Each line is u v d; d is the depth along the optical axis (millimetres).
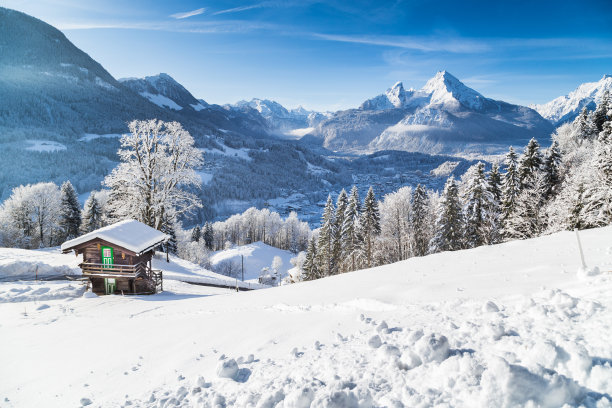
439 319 7121
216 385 6438
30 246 58875
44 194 61281
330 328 8234
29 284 22734
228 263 85375
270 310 11078
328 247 52688
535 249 13453
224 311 12398
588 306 5383
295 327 8875
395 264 15359
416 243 51219
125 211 32281
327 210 53031
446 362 4559
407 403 4199
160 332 11008
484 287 9086
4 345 12148
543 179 38844
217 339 9250
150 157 32438
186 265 36625
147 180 32250
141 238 23672
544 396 3467
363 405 4414
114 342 10867
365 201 46156
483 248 15547
